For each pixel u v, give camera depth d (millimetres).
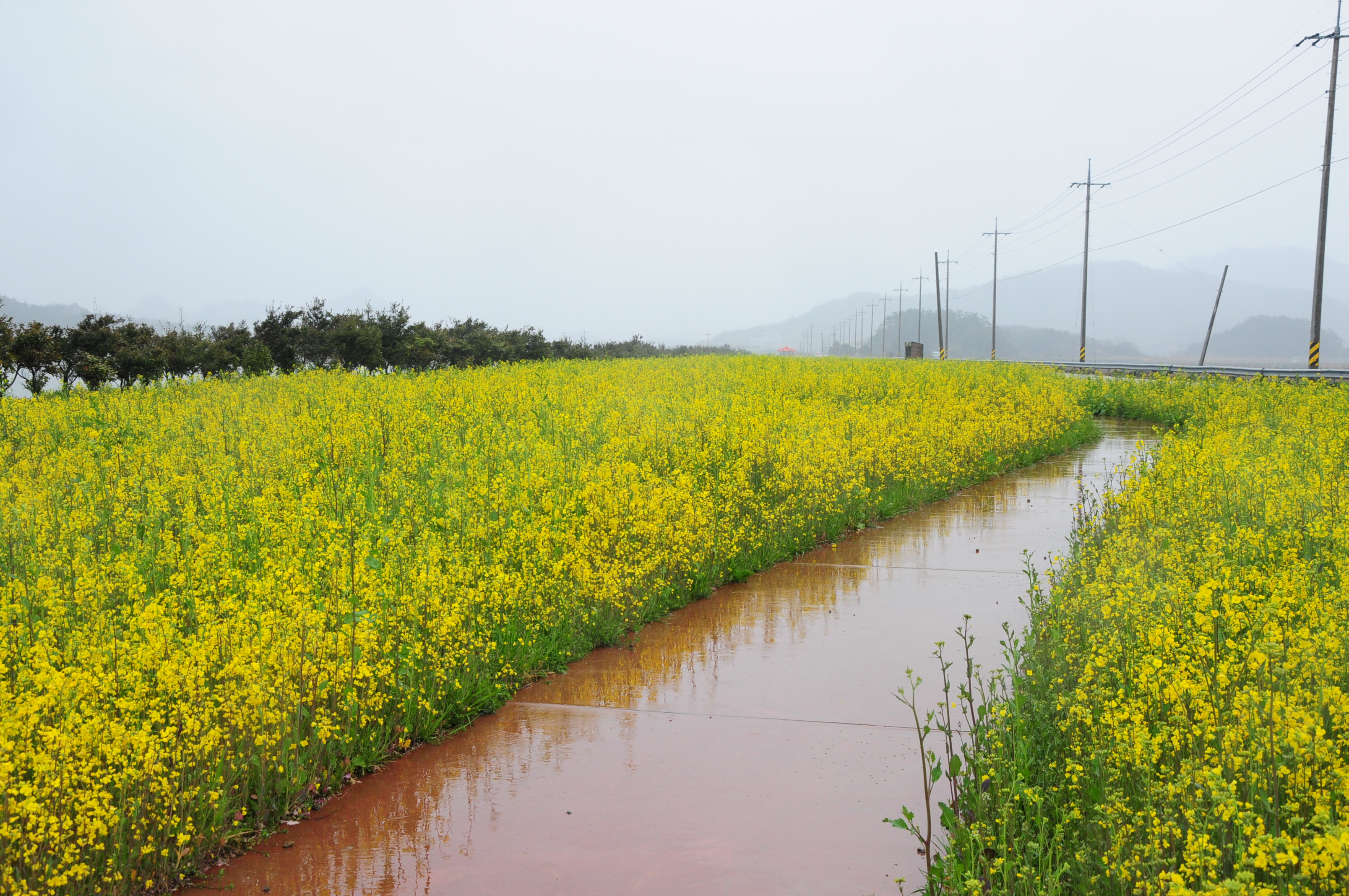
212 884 3455
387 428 10922
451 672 5074
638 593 6691
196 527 6691
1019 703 4258
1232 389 19547
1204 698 3334
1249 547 6039
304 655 4207
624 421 11234
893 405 15773
